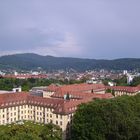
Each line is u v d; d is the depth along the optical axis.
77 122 158.25
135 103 184.38
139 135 152.62
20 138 101.19
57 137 127.94
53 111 198.12
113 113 156.25
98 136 149.12
